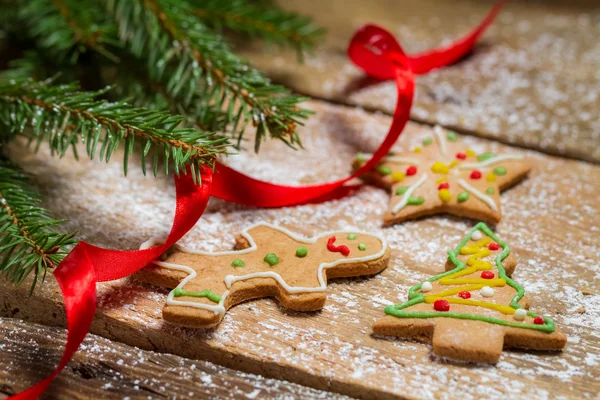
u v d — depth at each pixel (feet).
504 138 1.74
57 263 1.33
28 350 1.35
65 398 1.29
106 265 1.35
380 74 1.83
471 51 2.01
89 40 1.69
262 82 1.56
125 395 1.30
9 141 1.62
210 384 1.31
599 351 1.34
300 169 1.67
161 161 1.67
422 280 1.45
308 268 1.42
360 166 1.64
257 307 1.40
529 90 1.88
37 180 1.61
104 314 1.37
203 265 1.42
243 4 1.88
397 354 1.34
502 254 1.45
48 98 1.44
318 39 2.04
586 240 1.53
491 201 1.55
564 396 1.28
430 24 2.12
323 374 1.31
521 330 1.34
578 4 2.21
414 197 1.56
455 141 1.71
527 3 2.23
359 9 2.18
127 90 1.68
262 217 1.56
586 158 1.71
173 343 1.36
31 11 1.76
